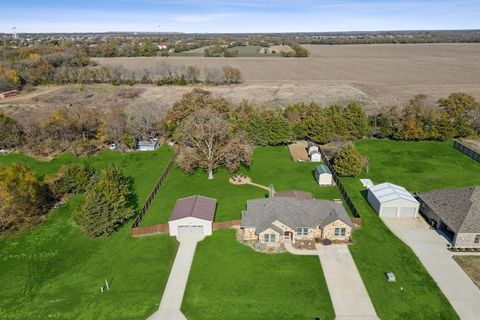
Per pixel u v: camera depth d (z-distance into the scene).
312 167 65.31
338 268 38.31
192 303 34.25
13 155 73.25
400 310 32.91
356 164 59.16
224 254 40.94
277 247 41.78
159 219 48.66
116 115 79.06
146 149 75.75
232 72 144.38
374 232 44.59
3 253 42.97
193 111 77.00
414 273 37.41
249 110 82.81
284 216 43.38
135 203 53.28
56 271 39.59
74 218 46.81
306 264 39.00
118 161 70.12
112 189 46.41
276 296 34.75
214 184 59.12
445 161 66.50
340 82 143.12
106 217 44.50
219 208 51.22
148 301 34.62
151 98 118.50
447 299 33.97
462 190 45.94
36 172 65.44
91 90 135.12
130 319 32.75
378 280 36.56
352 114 78.06
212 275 37.75
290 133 76.12
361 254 40.50
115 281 37.47
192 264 39.50
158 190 57.25
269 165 66.69
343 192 54.50
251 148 67.81
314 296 34.66
